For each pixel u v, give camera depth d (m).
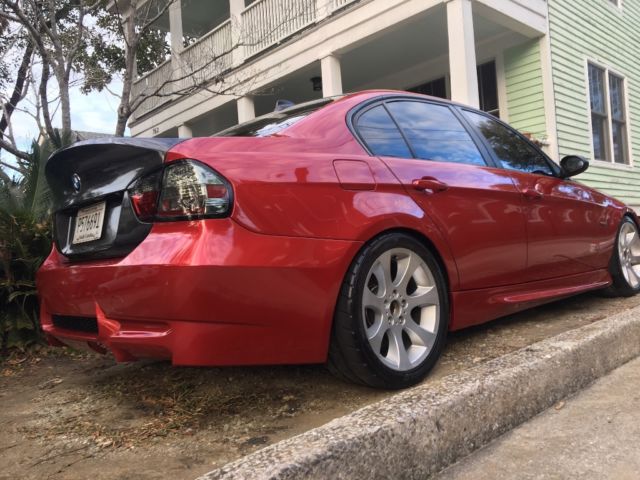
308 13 8.90
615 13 10.57
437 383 2.06
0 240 3.67
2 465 2.00
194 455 1.97
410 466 1.73
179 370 2.96
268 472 1.44
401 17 7.46
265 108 12.45
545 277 3.33
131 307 2.06
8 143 6.39
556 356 2.34
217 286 1.95
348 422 1.75
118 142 2.23
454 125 3.21
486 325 3.52
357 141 2.58
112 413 2.46
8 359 3.59
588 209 3.79
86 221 2.45
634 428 2.01
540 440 1.97
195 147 2.16
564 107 8.69
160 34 13.95
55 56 6.71
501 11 7.43
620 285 4.17
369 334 2.29
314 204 2.20
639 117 11.39
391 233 2.43
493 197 2.97
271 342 2.09
